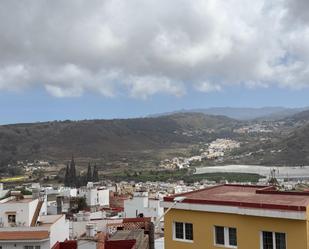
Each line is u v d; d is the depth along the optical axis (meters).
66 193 125.12
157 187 185.50
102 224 63.72
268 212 27.47
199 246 30.53
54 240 51.12
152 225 26.55
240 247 28.91
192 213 30.94
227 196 31.89
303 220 26.59
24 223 53.91
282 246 27.53
